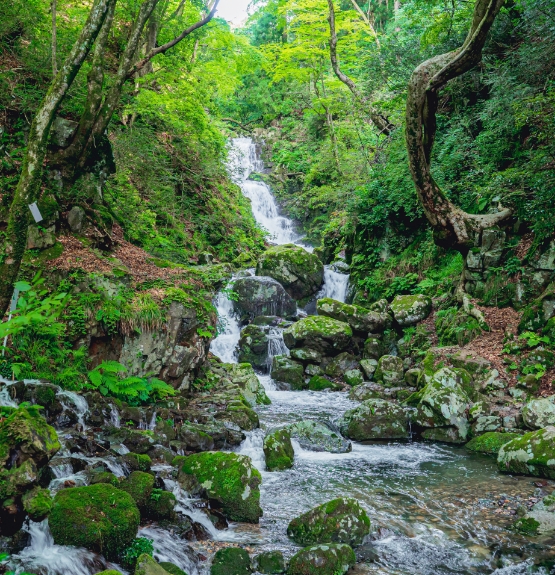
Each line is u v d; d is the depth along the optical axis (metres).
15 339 7.10
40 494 4.30
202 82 16.64
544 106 10.12
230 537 5.34
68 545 4.29
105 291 8.20
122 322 8.25
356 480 6.99
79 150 9.35
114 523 4.51
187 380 9.48
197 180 17.17
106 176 10.37
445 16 13.01
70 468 5.40
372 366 12.48
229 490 5.80
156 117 15.80
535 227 10.70
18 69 9.91
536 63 11.27
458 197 13.48
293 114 28.81
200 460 6.14
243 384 10.85
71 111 10.02
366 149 20.31
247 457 6.08
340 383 12.37
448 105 14.77
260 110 29.47
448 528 5.59
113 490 4.82
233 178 21.48
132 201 12.47
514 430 8.65
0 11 9.92
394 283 14.71
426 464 7.71
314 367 12.78
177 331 9.05
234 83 17.55
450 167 13.44
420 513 5.96
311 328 12.85
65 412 6.57
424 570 4.80
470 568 4.85
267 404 10.67
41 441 4.42
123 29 14.45
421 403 9.27
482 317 11.24
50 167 9.08
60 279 8.09
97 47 9.34
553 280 10.52
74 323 7.71
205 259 14.62
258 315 15.09
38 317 4.51
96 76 9.33
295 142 27.00
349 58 21.02
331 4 16.84
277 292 15.38
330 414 9.97
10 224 5.69
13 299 6.84
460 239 11.84
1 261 5.85
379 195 15.61
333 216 21.25
